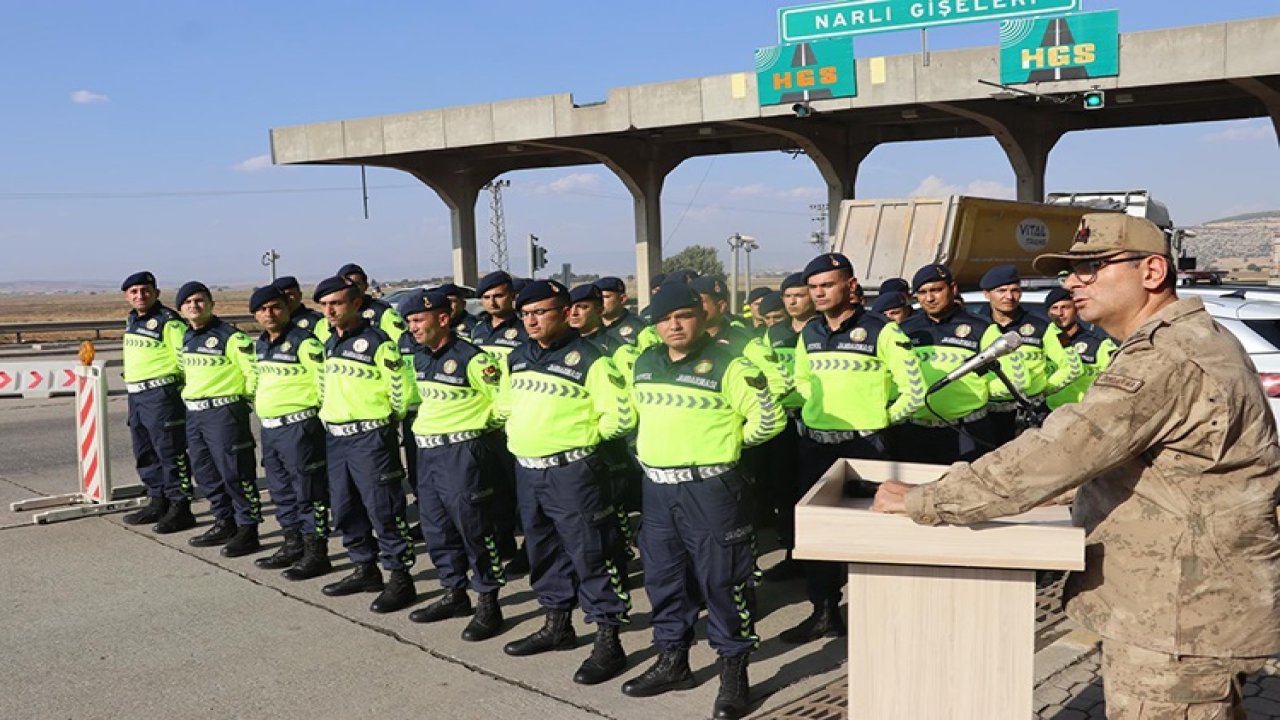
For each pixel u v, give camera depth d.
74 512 8.23
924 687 2.58
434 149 25.02
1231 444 2.24
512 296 7.30
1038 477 2.28
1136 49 17.39
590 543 4.91
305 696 4.73
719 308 6.28
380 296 19.58
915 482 3.14
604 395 4.84
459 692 4.75
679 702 4.60
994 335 6.11
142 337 7.69
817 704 4.50
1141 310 2.47
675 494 4.45
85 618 5.85
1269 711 4.16
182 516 7.86
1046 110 23.25
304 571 6.58
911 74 19.45
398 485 5.97
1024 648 2.48
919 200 12.28
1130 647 2.34
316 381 6.33
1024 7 18.02
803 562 6.02
